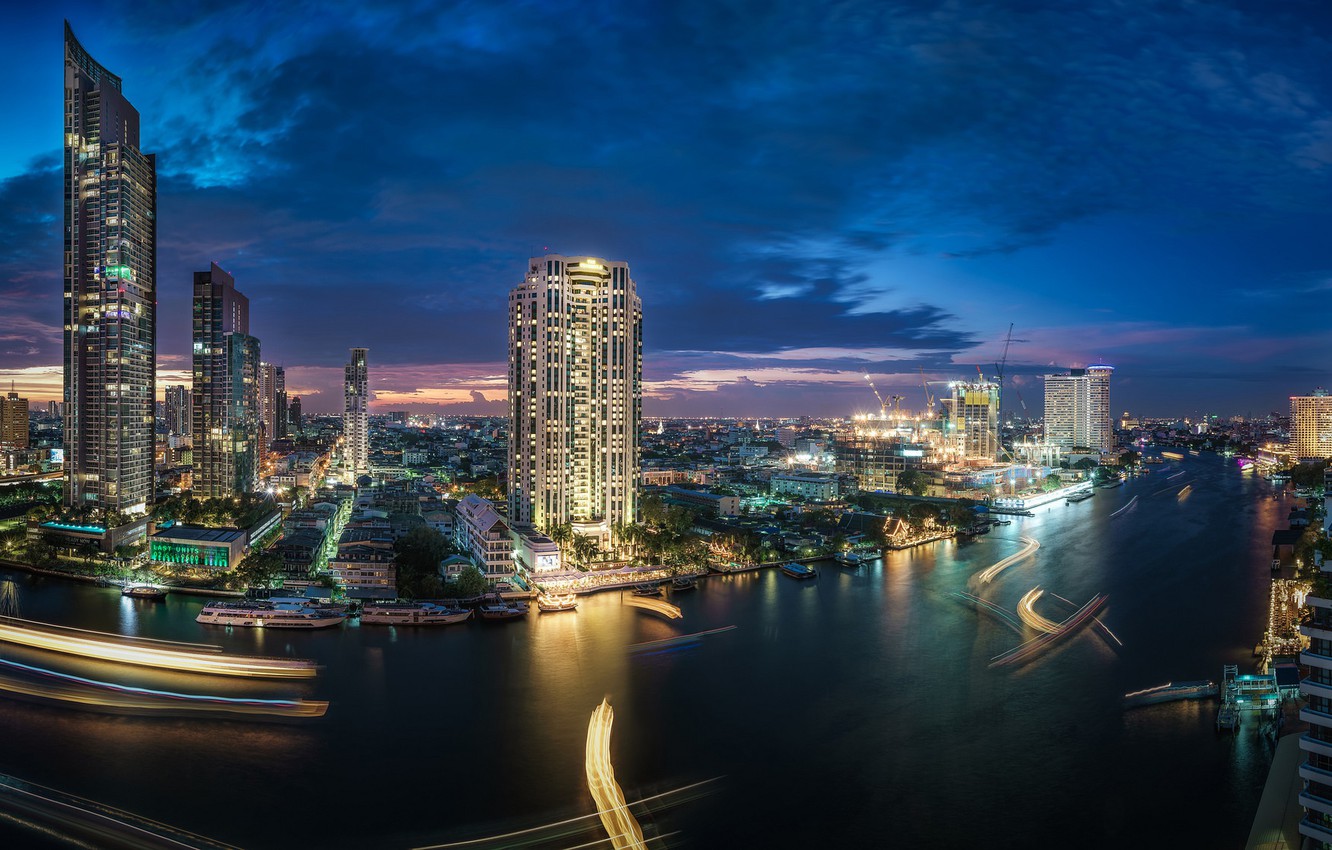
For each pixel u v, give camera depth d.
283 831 164.38
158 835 161.62
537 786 184.00
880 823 171.75
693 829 168.38
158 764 191.25
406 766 192.38
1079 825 171.62
